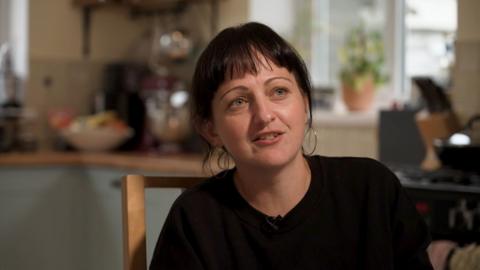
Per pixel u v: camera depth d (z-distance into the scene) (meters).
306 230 1.05
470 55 2.41
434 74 2.73
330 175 1.10
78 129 3.22
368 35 2.93
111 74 3.57
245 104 1.02
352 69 2.85
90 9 3.61
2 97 3.36
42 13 3.48
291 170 1.04
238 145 1.01
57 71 3.54
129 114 3.35
